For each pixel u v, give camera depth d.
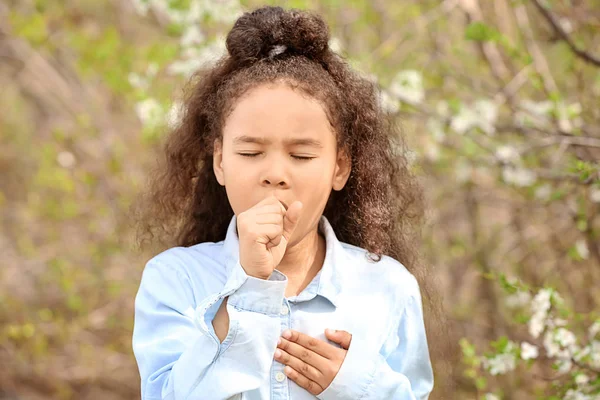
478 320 6.13
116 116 7.65
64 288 7.15
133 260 6.86
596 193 4.61
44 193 8.07
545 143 4.69
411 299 2.69
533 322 3.78
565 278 5.71
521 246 6.27
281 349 2.45
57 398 7.31
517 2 4.82
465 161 5.75
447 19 6.21
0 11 7.62
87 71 6.59
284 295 2.52
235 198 2.41
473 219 6.43
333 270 2.61
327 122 2.44
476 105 4.85
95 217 7.41
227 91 2.50
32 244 7.92
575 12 5.21
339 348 2.50
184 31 5.03
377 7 6.41
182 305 2.52
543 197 5.12
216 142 2.59
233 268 2.50
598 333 3.88
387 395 2.47
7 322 7.24
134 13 7.15
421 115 5.16
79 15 7.38
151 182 3.12
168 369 2.42
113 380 7.38
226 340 2.31
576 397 3.72
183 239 2.94
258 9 2.67
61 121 8.58
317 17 2.64
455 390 5.28
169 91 5.48
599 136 4.75
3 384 7.22
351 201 2.81
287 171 2.37
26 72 8.49
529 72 4.94
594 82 5.39
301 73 2.46
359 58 5.40
